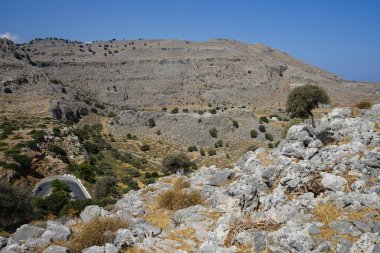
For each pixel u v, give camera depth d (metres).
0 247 12.69
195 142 102.56
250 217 12.45
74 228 14.43
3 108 111.62
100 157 87.06
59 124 96.62
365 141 14.73
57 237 12.70
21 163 63.00
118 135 114.69
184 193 16.50
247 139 98.81
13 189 32.16
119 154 91.88
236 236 10.76
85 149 88.38
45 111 111.75
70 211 32.66
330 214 10.93
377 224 9.66
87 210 16.16
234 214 12.70
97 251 11.27
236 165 21.19
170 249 11.37
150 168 83.31
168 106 191.25
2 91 126.31
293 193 13.10
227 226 11.54
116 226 13.02
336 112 21.27
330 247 9.30
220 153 92.50
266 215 11.96
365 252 8.67
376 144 14.34
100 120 132.25
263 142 95.88
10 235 15.49
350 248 9.01
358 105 27.44
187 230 12.84
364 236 8.96
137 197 18.59
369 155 12.99
